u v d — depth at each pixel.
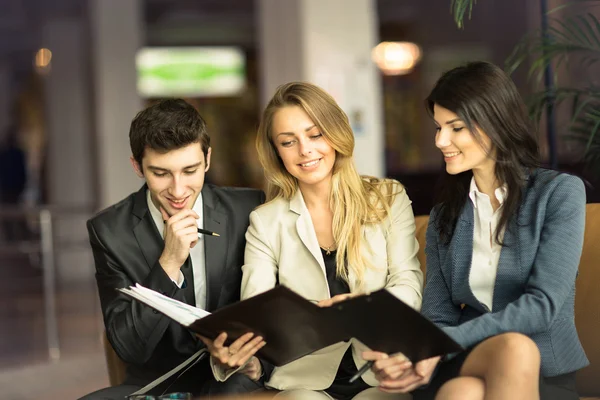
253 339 3.12
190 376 3.59
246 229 3.72
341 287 3.53
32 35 15.51
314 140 3.44
